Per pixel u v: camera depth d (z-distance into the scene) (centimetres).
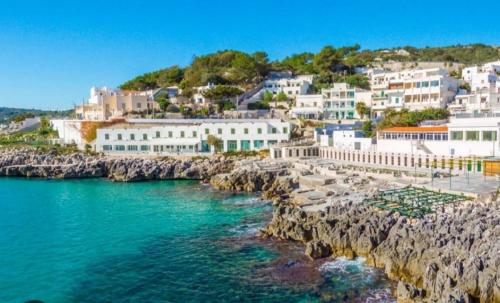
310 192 8706
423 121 12688
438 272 3997
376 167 10106
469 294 3747
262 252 5775
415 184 7419
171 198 9744
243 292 4634
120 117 17275
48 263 5634
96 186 11612
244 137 14525
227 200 9400
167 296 4628
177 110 19012
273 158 13150
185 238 6594
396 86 17988
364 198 6819
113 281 5050
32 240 6612
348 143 12444
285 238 6228
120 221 7700
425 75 18025
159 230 7075
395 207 5981
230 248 6025
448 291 3706
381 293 4375
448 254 4225
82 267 5491
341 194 7844
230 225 7269
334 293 4453
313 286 4641
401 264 4603
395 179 8412
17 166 13600
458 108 15000
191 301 4497
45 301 4578
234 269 5266
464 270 3878
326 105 18425
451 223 4938
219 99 19688
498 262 3784
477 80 17588
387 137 11138
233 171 11500
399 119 13450
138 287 4875
